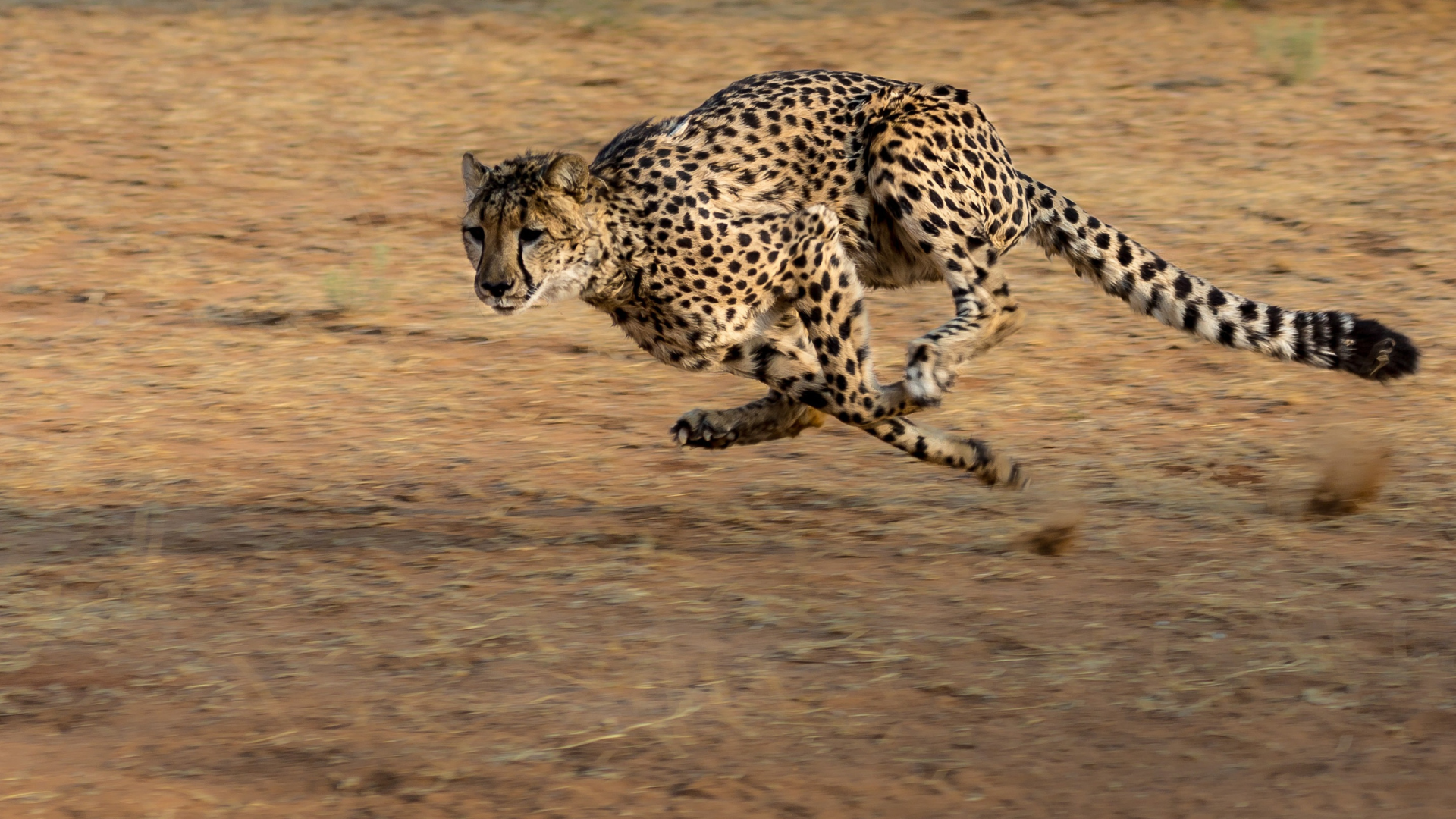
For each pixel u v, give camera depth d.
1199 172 22.97
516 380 16.73
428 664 9.65
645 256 11.30
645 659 9.66
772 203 11.60
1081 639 9.88
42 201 22.52
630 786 8.07
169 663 9.73
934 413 15.44
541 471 14.03
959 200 11.80
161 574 11.34
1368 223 20.81
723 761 8.34
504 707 9.02
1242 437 14.59
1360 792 7.89
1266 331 12.63
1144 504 12.74
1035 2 32.59
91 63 28.83
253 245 21.11
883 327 18.14
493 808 7.86
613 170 11.37
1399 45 28.69
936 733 8.62
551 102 26.69
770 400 12.89
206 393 16.20
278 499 13.21
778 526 12.39
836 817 7.75
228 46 29.94
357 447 14.70
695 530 12.33
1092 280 13.07
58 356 17.31
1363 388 15.88
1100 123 25.17
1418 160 23.12
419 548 11.95
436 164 24.19
